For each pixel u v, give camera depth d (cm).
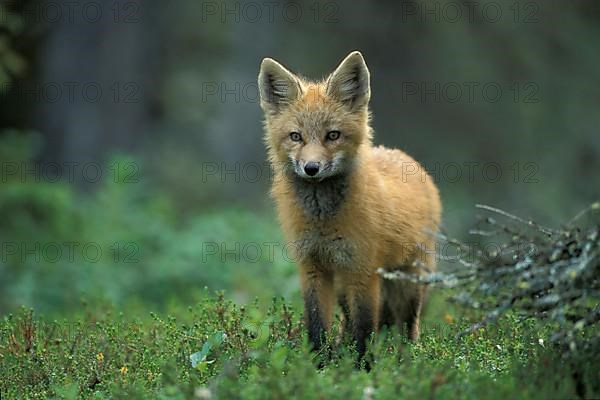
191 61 2825
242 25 2725
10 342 809
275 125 849
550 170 2555
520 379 616
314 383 570
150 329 866
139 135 2464
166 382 636
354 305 827
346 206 811
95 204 1823
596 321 638
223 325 764
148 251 1620
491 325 777
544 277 589
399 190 896
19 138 1853
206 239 1662
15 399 684
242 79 2722
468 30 2688
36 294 1377
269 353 708
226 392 578
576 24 2752
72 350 788
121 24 2388
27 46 2348
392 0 2744
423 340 784
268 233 1748
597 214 649
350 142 823
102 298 1189
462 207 2272
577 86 2694
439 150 2747
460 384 588
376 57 2817
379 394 566
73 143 2358
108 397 679
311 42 2794
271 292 1311
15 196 1688
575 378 614
